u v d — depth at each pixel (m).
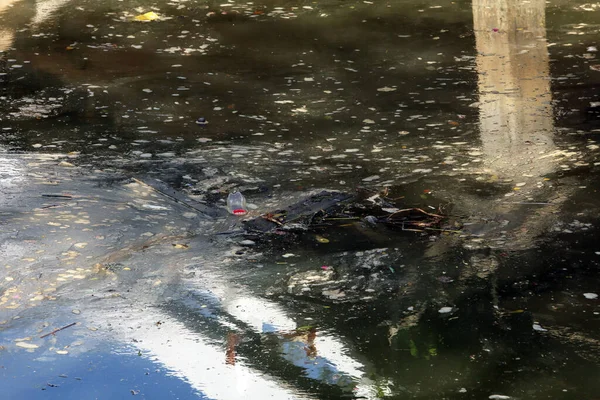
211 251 5.25
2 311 4.45
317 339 4.21
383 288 4.73
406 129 7.62
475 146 7.09
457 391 3.74
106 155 7.04
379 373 3.91
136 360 4.04
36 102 8.55
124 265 5.02
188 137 7.52
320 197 6.07
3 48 10.62
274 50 10.55
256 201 6.05
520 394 3.71
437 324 4.32
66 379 3.88
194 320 4.41
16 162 6.81
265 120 7.98
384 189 6.20
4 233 5.41
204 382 3.86
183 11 12.75
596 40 10.51
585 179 6.22
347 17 12.24
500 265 4.95
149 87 9.06
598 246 5.14
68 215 5.73
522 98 8.37
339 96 8.70
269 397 3.74
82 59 10.16
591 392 3.71
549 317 4.36
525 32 11.09
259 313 4.48
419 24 11.73
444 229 5.48
